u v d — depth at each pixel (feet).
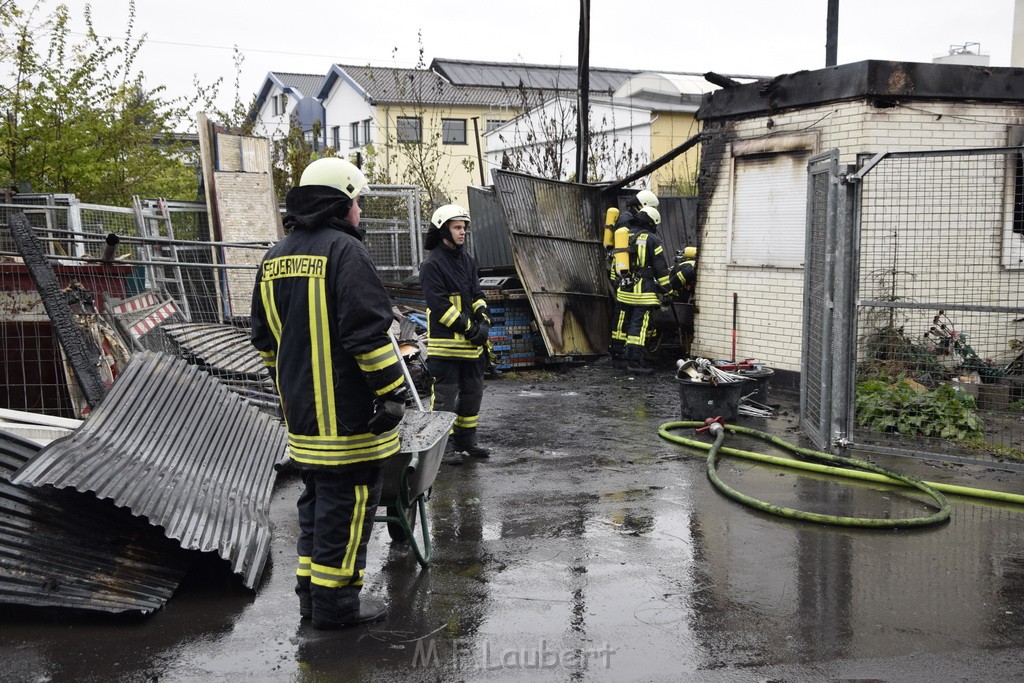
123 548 13.92
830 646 12.55
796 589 14.61
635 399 31.37
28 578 12.73
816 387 24.90
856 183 22.53
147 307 24.72
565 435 25.86
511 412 29.19
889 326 28.22
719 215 34.99
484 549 16.44
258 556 15.06
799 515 18.12
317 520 12.75
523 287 36.70
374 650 12.35
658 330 38.40
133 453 15.21
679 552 16.30
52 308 18.51
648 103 79.56
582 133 42.37
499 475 21.57
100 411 15.52
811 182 25.13
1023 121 30.55
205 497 15.65
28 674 11.46
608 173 64.69
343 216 13.08
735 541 16.90
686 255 36.96
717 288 35.35
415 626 13.16
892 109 29.43
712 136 34.94
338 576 12.74
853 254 22.85
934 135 29.84
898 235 29.76
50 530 13.24
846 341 23.09
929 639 12.78
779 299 32.58
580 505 19.15
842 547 16.61
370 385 12.20
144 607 13.20
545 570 15.40
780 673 11.77
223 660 11.96
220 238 40.45
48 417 18.69
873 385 26.32
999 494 19.45
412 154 66.18
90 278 22.91
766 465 22.66
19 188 43.11
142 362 17.71
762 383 28.58
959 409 24.70
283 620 13.29
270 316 12.92
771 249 32.78
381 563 15.76
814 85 30.58
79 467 13.60
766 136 32.65
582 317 38.06
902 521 17.62
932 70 29.32
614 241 37.42
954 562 15.87
